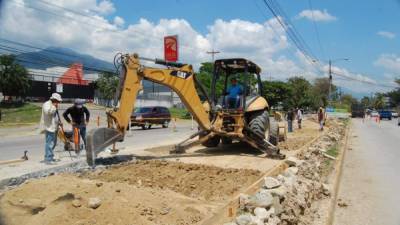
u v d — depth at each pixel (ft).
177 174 30.53
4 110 152.66
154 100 246.68
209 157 41.78
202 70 206.49
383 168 44.70
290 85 267.39
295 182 28.14
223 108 43.60
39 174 29.71
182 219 19.81
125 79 34.01
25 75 177.47
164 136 74.13
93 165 31.37
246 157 42.32
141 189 23.25
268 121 44.83
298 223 23.00
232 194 26.04
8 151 48.42
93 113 169.48
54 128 37.01
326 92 297.94
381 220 25.49
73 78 236.63
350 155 56.34
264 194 22.48
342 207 28.40
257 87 46.68
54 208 18.34
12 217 18.24
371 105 466.70
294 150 52.06
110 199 19.88
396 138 87.40
